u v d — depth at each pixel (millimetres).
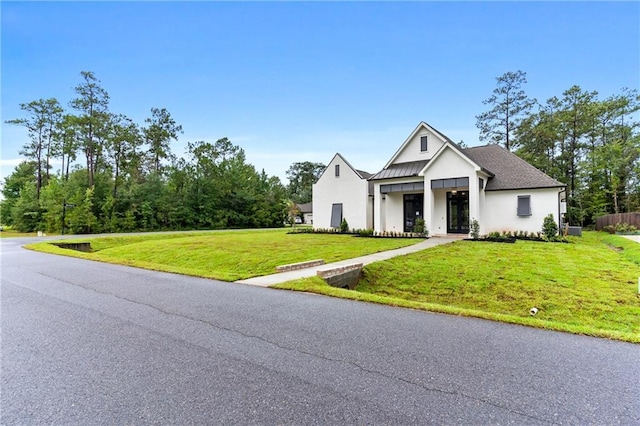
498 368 3201
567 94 31438
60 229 31750
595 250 12469
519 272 9031
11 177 43875
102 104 36438
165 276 8719
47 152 39094
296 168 76562
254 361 3408
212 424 2314
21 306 5719
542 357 3469
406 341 3951
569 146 32094
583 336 4117
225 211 43688
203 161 42969
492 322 4695
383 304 5707
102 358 3531
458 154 16266
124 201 35375
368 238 17859
